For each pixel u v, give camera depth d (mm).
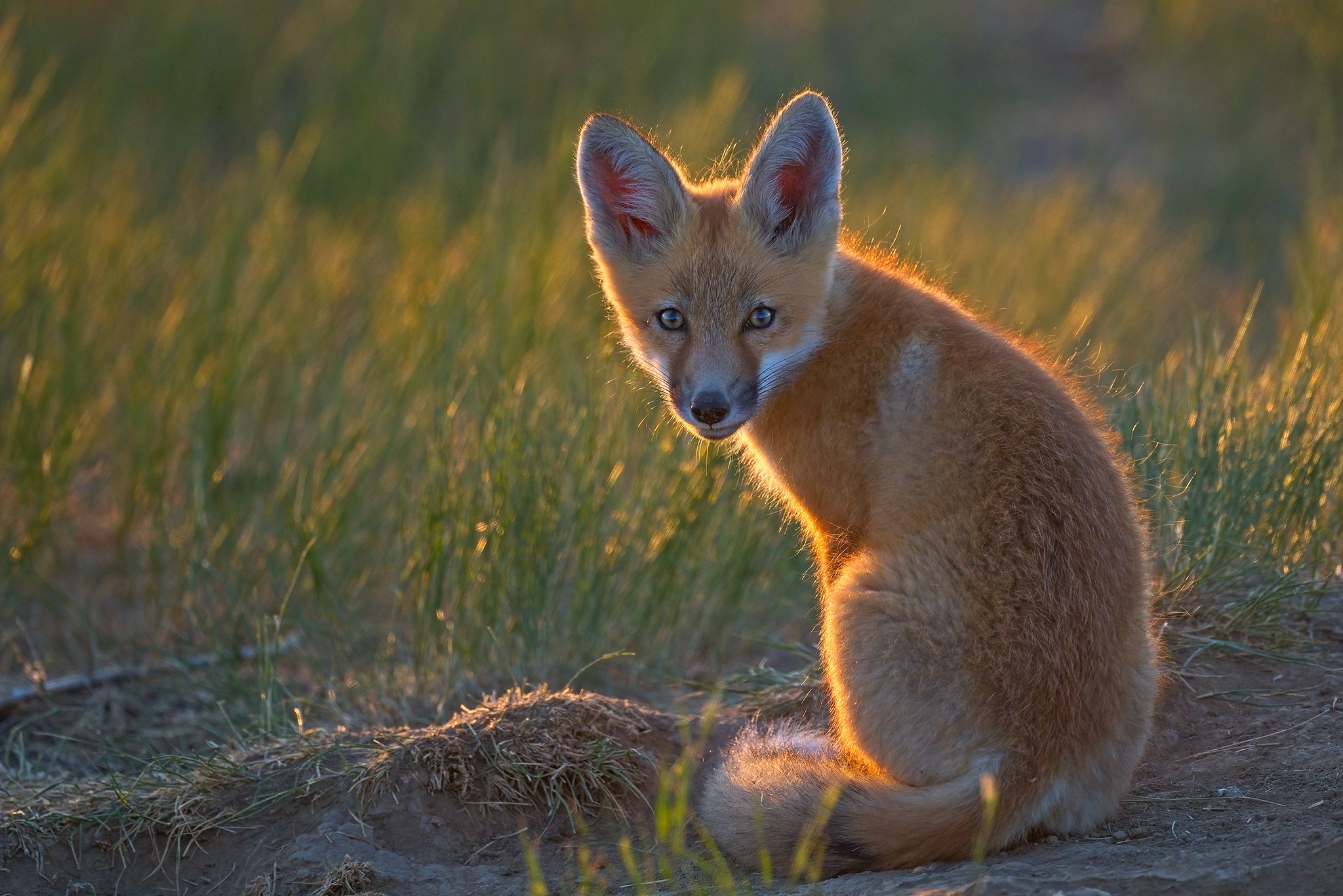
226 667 10453
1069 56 29297
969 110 27188
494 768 7469
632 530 10273
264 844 7180
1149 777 6973
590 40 26875
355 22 26297
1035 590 6160
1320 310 11023
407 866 6879
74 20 25359
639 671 9984
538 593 9828
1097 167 24438
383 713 9352
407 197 20000
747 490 10516
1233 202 22312
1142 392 10047
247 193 17781
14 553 11258
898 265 8531
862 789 6168
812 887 5848
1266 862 5516
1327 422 9172
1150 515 8797
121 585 11977
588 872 5898
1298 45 26156
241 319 13875
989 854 6051
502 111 23938
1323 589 8305
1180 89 26266
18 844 7273
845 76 28219
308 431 12914
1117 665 6285
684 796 5824
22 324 13281
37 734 9656
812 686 8516
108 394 13531
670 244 7664
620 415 10805
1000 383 6574
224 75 24781
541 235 15680
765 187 7527
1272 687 7645
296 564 10828
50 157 16281
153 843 7301
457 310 13477
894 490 6641
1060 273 17891
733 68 25047
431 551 9688
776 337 7395
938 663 6102
